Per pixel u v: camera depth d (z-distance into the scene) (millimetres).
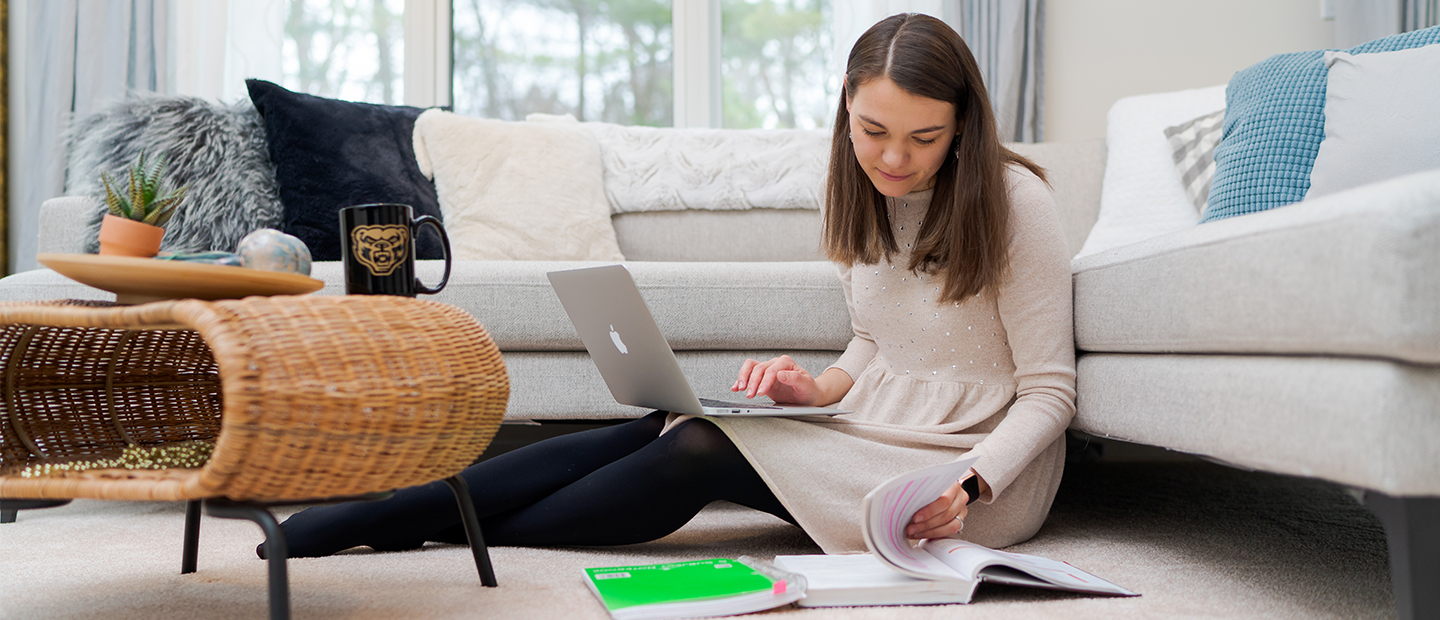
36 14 2934
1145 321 1174
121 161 2094
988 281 1219
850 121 1285
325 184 2178
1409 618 757
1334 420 805
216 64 2891
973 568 986
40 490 842
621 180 2564
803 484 1178
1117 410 1239
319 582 1100
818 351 1858
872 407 1355
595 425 1914
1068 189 2506
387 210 1037
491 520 1324
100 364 1229
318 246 2135
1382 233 749
